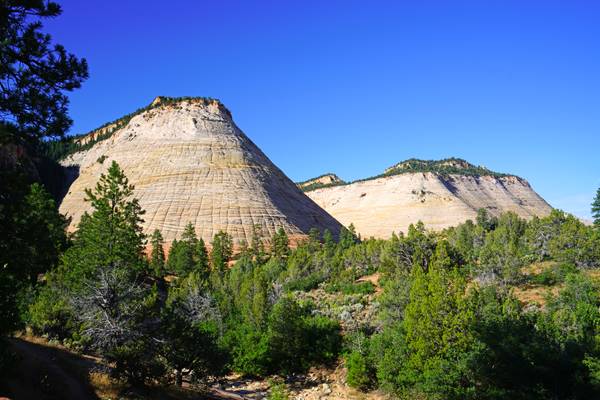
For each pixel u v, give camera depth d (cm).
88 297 2273
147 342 2248
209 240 10838
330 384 3372
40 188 4841
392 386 2808
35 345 2386
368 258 6625
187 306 4250
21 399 1514
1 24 1133
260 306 4147
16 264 1269
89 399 1862
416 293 2811
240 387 3503
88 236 4234
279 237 9219
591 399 2070
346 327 4041
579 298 3045
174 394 2353
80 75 1216
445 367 2425
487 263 4841
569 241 5075
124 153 14612
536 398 2161
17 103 1127
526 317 2600
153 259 7494
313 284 6091
